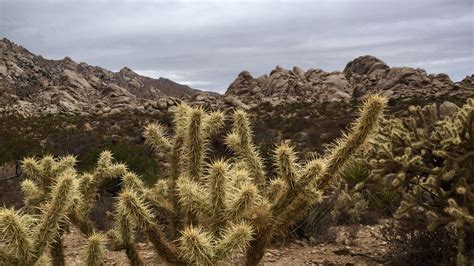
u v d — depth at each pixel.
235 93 66.06
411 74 57.88
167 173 3.85
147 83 141.12
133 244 3.25
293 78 64.50
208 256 2.71
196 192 3.11
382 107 3.26
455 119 4.91
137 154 11.12
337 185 6.72
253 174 3.80
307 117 30.53
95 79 79.50
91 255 2.96
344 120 24.92
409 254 4.90
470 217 4.13
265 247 3.21
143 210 3.02
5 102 53.44
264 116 34.56
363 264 5.15
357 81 64.06
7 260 2.58
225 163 3.11
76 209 3.37
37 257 2.64
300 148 15.22
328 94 57.16
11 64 85.69
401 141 5.17
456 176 4.66
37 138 22.41
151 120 32.19
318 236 6.14
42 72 91.12
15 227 2.55
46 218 2.69
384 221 6.93
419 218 4.84
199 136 3.47
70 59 117.81
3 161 12.40
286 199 3.17
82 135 22.70
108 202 7.22
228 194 3.09
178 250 3.07
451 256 4.70
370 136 3.28
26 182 3.46
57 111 49.66
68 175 2.77
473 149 4.61
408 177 4.94
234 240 2.77
